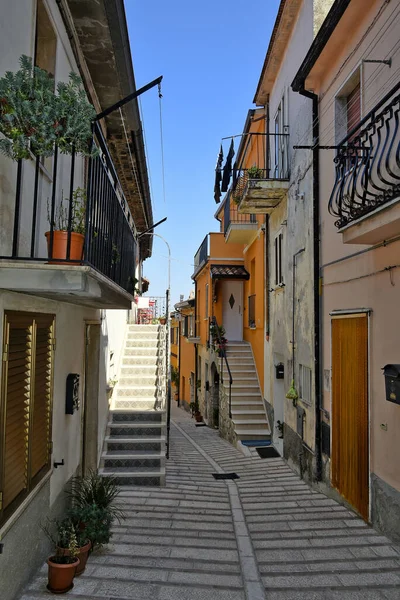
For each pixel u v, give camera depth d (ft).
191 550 13.93
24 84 9.70
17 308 11.06
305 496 20.84
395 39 15.37
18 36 11.23
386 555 13.62
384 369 14.56
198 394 66.85
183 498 20.07
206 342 57.88
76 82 10.57
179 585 11.59
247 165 48.47
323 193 22.22
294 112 27.48
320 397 22.16
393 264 15.01
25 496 11.35
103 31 17.43
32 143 9.95
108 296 14.02
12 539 10.55
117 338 32.53
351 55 18.79
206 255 55.52
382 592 11.41
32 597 10.85
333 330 20.27
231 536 15.23
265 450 32.71
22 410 11.46
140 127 25.27
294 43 27.53
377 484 15.71
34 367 12.26
